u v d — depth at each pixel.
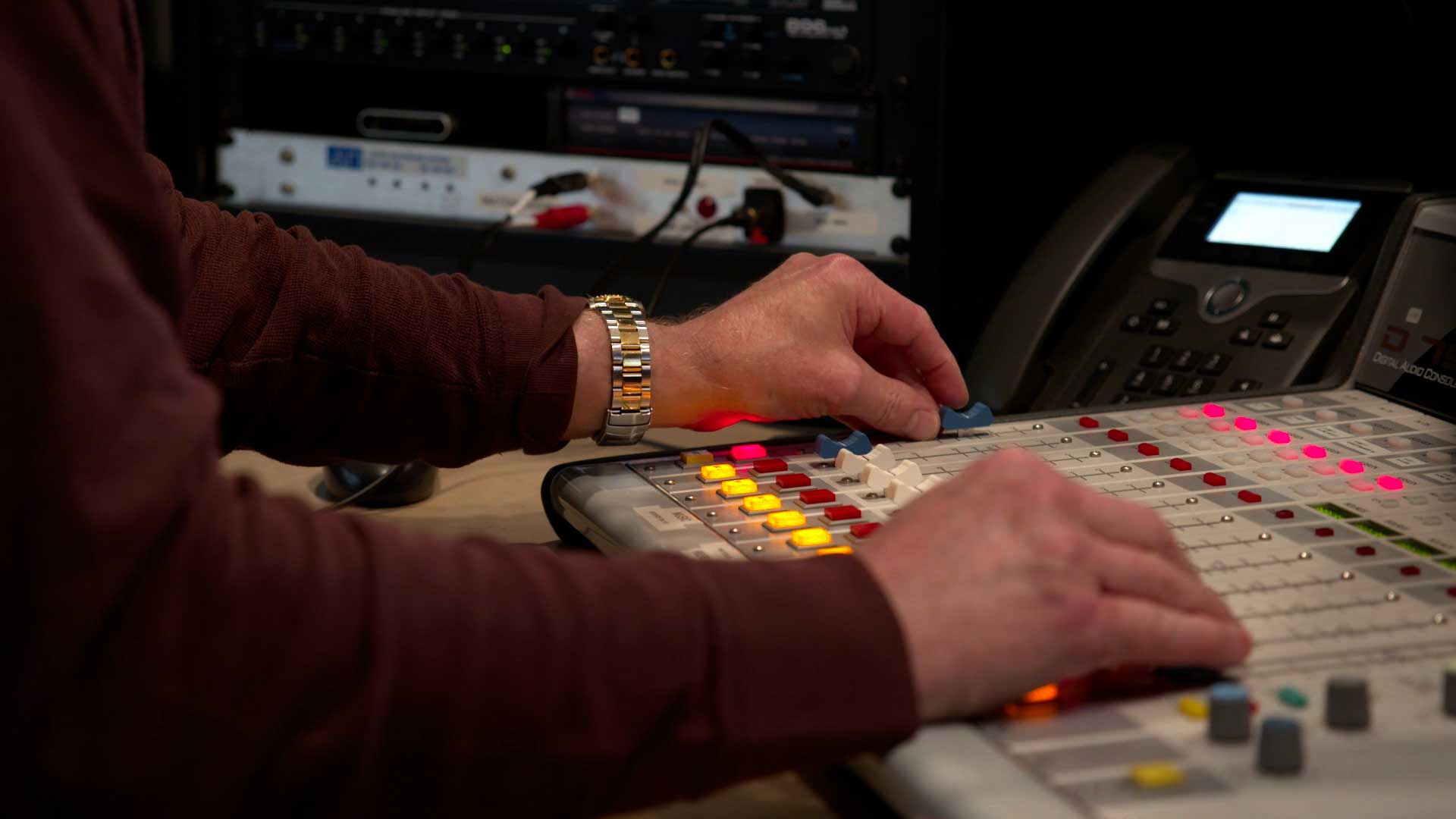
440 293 0.75
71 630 0.34
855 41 0.98
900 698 0.41
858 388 0.73
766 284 0.78
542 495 0.70
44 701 0.35
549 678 0.39
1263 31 0.97
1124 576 0.45
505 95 1.11
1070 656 0.43
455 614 0.39
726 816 0.50
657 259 1.07
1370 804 0.37
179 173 1.21
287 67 1.17
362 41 1.13
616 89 1.07
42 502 0.33
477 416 0.73
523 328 0.75
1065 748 0.41
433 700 0.38
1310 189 0.87
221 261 0.70
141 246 0.38
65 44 0.36
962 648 0.42
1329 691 0.41
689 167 1.03
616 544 0.61
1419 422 0.73
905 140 0.97
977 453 0.71
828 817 0.50
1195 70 1.02
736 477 0.67
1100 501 0.47
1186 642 0.45
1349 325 0.80
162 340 0.37
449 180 1.14
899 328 0.77
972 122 0.97
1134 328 0.89
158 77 1.24
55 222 0.34
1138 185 0.94
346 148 1.16
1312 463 0.67
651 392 0.74
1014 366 0.91
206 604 0.36
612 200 1.09
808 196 0.99
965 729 0.42
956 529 0.45
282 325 0.70
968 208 0.98
